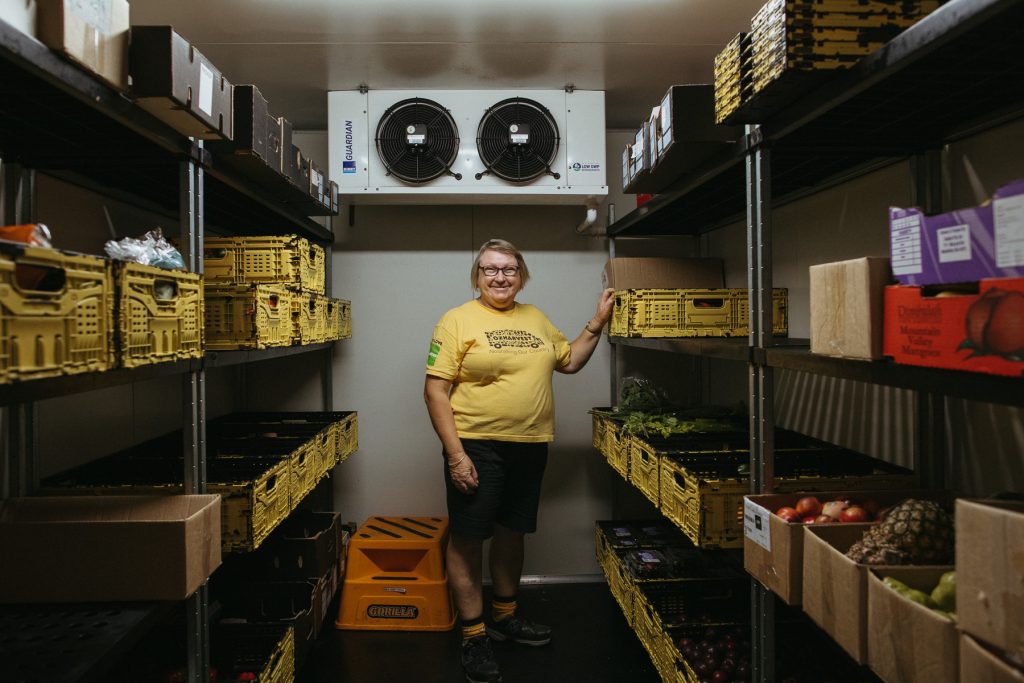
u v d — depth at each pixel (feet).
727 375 10.16
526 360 7.75
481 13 6.74
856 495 4.76
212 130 4.75
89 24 3.46
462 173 8.79
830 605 3.61
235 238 7.00
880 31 3.71
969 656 2.57
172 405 8.67
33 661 3.51
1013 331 2.53
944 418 5.65
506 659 8.02
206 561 4.58
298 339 7.13
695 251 10.90
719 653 6.01
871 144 5.36
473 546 7.73
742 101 4.36
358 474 10.64
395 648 8.35
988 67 3.82
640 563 7.95
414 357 10.63
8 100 4.17
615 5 6.61
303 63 7.96
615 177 10.75
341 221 10.59
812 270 4.04
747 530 4.73
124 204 7.55
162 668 6.03
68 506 4.88
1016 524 2.36
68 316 3.12
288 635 6.57
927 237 3.06
